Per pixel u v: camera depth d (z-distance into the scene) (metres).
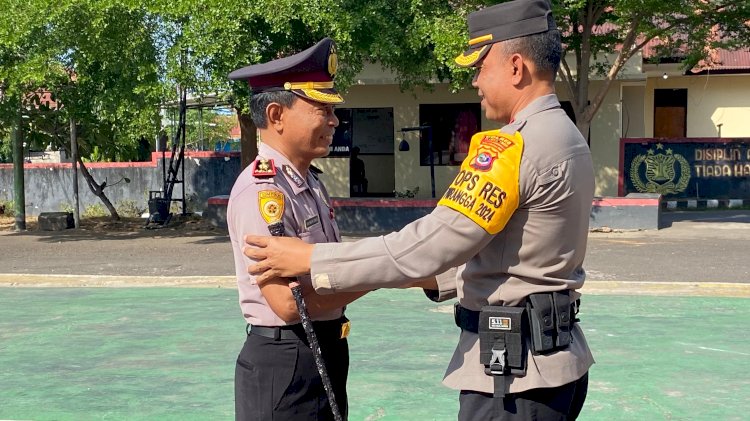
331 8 13.77
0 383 5.81
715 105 23.59
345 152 21.83
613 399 5.23
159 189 20.81
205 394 5.47
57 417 5.05
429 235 2.36
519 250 2.42
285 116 2.78
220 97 14.55
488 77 2.53
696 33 17.22
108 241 15.08
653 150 19.88
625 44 16.20
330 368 2.87
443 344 6.71
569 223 2.42
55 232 16.98
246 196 2.71
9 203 21.70
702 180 19.77
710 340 6.76
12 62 14.91
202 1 13.45
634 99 23.22
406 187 21.62
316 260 2.46
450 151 21.41
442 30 13.87
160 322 7.80
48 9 13.80
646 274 10.15
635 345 6.61
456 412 5.03
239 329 7.42
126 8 14.03
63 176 21.31
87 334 7.33
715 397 5.26
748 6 15.98
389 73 20.14
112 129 18.08
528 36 2.46
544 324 2.40
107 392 5.55
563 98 20.80
